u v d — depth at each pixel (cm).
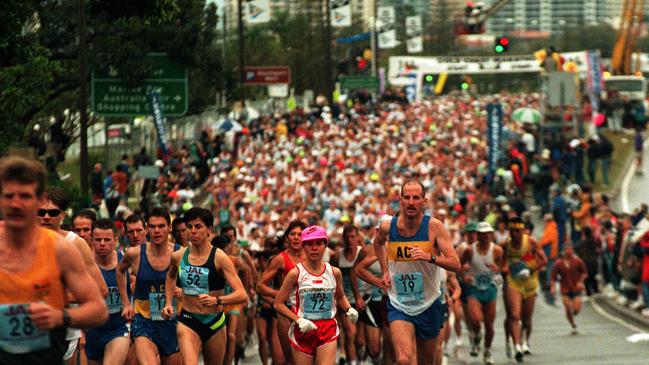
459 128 12838
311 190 8612
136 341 2652
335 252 3547
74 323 1351
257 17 11081
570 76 10938
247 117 13762
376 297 3394
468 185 8888
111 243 2577
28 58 4694
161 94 7931
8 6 4419
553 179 9088
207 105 11988
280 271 3175
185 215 2572
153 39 7912
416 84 19500
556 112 11281
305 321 2588
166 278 2611
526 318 4009
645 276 5184
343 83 15725
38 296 1363
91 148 11619
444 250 2525
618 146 13312
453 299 3638
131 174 9306
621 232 5944
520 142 10256
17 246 1361
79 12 5703
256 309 3759
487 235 3703
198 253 2584
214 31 9450
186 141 11769
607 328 5044
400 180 8819
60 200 2355
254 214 7681
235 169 9769
